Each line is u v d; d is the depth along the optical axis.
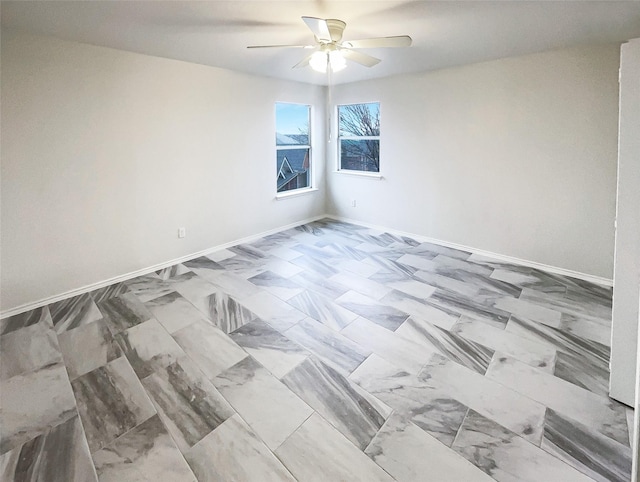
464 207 4.21
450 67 4.01
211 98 4.02
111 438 1.67
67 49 2.89
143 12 2.34
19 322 2.71
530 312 2.79
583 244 3.38
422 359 2.24
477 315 2.76
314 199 5.69
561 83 3.28
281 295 3.17
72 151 3.03
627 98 1.62
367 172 5.29
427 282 3.41
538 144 3.51
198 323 2.69
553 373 2.07
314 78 4.73
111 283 3.43
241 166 4.49
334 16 2.45
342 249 4.41
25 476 1.48
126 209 3.47
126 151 3.39
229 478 1.48
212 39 2.93
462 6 2.28
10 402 1.89
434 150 4.35
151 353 2.32
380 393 1.95
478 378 2.05
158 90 3.54
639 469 1.10
